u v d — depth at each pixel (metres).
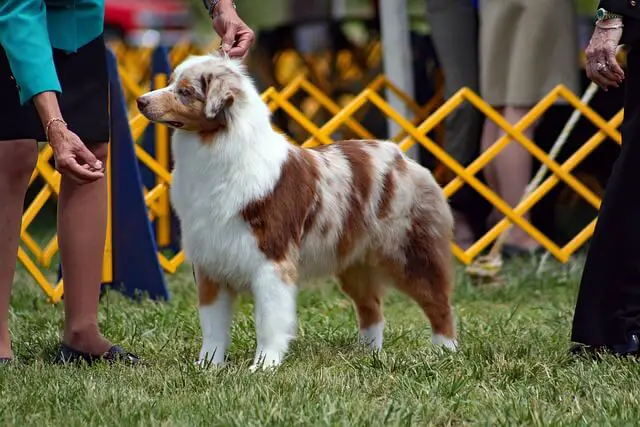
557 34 13.81
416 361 8.23
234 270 8.16
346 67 20.06
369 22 20.00
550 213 15.95
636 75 8.30
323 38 20.11
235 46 8.73
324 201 8.45
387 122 18.02
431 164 16.28
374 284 9.30
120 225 12.09
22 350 9.02
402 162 9.02
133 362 8.54
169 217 15.18
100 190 8.59
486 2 13.93
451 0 14.56
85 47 8.30
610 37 8.20
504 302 12.36
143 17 29.77
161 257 13.33
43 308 11.79
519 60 13.84
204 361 8.16
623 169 8.37
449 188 13.62
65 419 6.71
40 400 7.11
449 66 14.67
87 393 7.21
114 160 12.03
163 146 15.16
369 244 8.88
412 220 8.97
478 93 14.70
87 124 8.30
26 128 8.21
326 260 8.67
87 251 8.54
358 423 6.54
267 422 6.57
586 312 8.59
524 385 7.64
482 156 13.68
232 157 7.96
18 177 8.31
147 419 6.70
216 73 7.94
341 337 9.54
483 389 7.54
